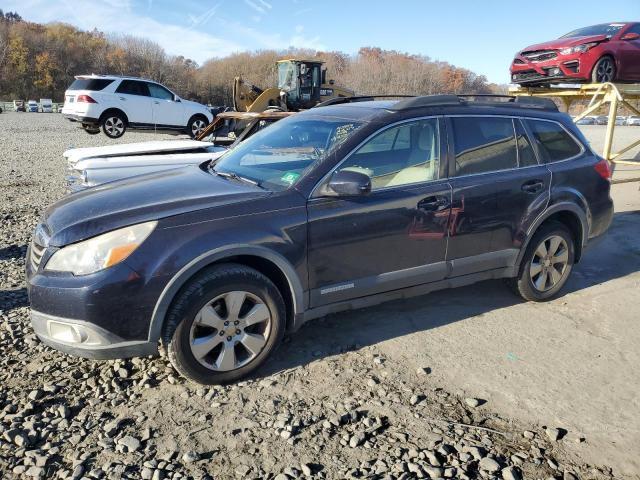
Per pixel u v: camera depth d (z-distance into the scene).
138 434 2.98
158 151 7.01
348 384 3.51
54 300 3.09
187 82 94.75
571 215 4.85
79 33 106.94
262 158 4.12
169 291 3.15
